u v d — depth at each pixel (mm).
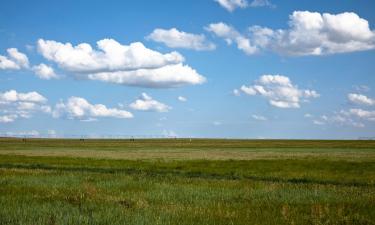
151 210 13859
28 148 100375
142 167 38969
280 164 42031
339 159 50844
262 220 12719
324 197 17938
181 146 123688
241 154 68062
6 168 35719
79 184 22094
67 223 11789
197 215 13164
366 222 12688
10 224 11578
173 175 32125
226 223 12125
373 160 48094
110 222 11953
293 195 18500
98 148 102750
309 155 63000
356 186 25547
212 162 44781
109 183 22672
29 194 17578
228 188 21297
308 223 12398
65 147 110250
